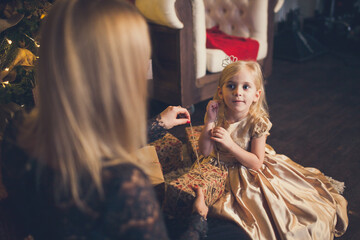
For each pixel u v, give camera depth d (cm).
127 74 59
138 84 63
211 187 127
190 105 293
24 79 175
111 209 58
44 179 61
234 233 121
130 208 58
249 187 143
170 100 294
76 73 56
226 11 353
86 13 58
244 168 150
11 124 74
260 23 334
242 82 142
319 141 253
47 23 59
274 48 488
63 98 56
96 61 57
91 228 59
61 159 58
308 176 172
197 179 129
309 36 499
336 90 355
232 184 147
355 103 322
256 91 148
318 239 140
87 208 58
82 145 58
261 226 135
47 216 62
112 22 58
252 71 144
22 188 65
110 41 57
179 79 277
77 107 57
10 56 174
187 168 172
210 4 361
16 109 162
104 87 58
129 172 59
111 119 60
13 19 171
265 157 167
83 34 56
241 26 348
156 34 282
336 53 486
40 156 60
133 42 60
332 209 155
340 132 266
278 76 403
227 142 143
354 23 536
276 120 288
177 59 272
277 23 529
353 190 195
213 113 150
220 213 131
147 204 60
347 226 167
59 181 59
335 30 559
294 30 488
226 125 153
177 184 124
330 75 403
